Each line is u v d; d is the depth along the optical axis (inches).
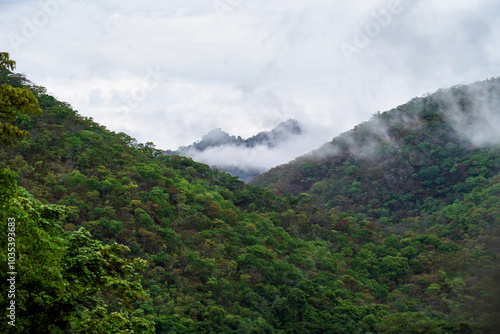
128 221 3161.9
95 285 701.9
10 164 3213.6
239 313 2805.1
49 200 2994.6
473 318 2807.6
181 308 2576.3
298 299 2950.3
